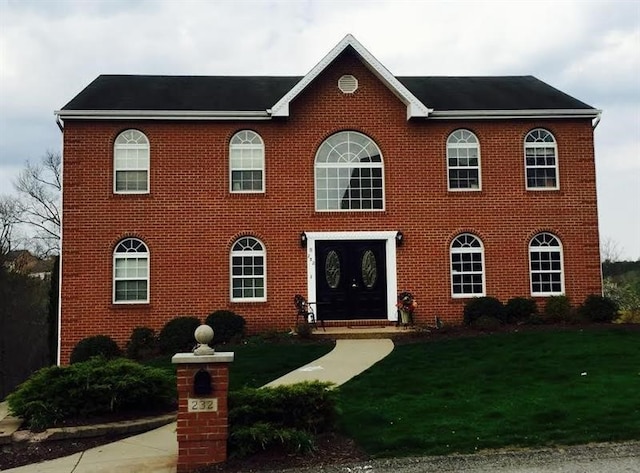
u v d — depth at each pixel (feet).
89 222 60.49
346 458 25.35
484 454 25.05
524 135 65.31
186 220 61.57
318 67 61.62
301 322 61.16
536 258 64.39
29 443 28.86
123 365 33.86
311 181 63.16
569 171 65.26
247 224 62.13
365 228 63.10
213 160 62.44
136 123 62.03
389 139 64.44
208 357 25.02
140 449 28.17
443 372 40.96
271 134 63.46
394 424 29.25
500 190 64.49
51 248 132.57
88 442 29.43
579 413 29.71
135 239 61.05
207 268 61.26
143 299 60.85
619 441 26.05
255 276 62.03
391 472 23.59
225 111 62.13
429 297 62.80
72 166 60.80
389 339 56.34
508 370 40.63
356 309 63.10
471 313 60.70
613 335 52.01
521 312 60.75
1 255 123.34
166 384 33.81
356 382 39.14
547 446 25.72
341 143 64.44
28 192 130.31
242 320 58.80
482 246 63.93
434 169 64.34
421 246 63.36
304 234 62.23
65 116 60.44
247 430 25.45
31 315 135.23
